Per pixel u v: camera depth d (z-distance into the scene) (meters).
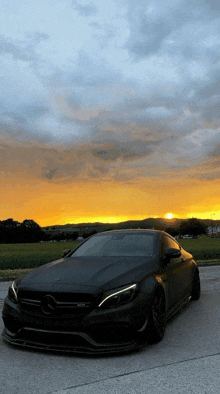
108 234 6.00
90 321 3.79
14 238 163.75
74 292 3.86
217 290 8.41
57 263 4.96
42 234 170.38
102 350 3.78
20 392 3.04
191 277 6.66
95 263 4.71
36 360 3.77
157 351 4.06
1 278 10.53
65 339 3.87
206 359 3.77
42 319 3.90
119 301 3.92
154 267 4.80
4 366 3.62
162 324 4.52
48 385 3.17
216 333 4.79
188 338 4.57
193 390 3.03
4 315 4.23
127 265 4.60
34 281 4.21
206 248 36.97
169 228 197.00
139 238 5.67
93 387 3.12
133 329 3.91
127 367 3.57
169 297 4.98
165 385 3.13
